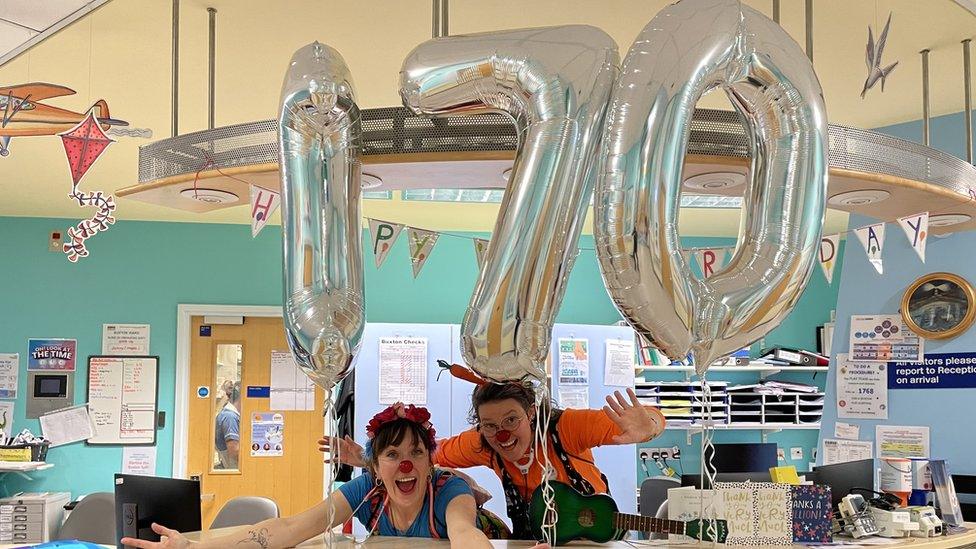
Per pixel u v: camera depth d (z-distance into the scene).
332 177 1.38
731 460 5.30
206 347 6.55
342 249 1.37
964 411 4.08
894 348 4.32
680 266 1.11
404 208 6.03
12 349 6.30
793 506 2.70
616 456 5.66
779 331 7.17
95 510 4.30
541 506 2.27
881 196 2.32
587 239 6.94
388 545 2.16
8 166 4.92
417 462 2.31
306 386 6.59
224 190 2.18
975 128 4.09
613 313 6.90
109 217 2.29
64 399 6.30
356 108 1.42
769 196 1.24
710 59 1.15
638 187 1.10
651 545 2.25
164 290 6.48
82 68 3.50
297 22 3.10
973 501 4.00
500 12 3.04
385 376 5.50
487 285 1.21
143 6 2.95
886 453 4.28
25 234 6.37
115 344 6.39
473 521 2.26
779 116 1.24
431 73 1.29
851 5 2.97
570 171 1.20
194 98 3.87
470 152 1.80
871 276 4.43
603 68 1.22
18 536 5.70
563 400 5.59
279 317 6.61
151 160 2.16
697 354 1.17
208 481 6.43
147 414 6.36
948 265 4.20
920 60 3.47
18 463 5.80
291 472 6.50
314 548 2.19
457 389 5.59
